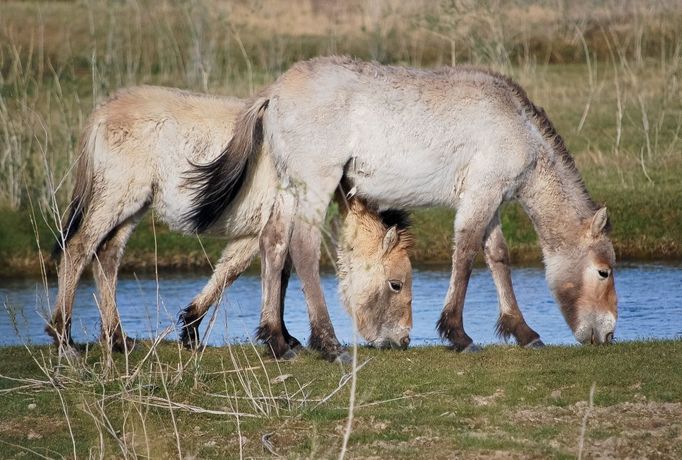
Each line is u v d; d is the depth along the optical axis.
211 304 38.69
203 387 32.16
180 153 36.75
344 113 35.38
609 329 37.19
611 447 25.73
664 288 48.91
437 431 27.44
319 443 26.78
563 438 26.50
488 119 35.94
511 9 93.00
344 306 38.00
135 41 92.31
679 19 91.44
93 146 36.84
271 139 36.00
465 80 36.19
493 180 36.09
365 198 36.78
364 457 25.78
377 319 37.66
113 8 87.88
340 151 35.44
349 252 37.56
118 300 49.84
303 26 100.25
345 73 35.72
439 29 87.19
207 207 36.09
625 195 59.16
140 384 30.47
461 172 36.28
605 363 32.91
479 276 53.62
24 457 26.72
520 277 52.72
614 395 29.58
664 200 58.31
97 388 31.53
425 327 43.97
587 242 37.53
